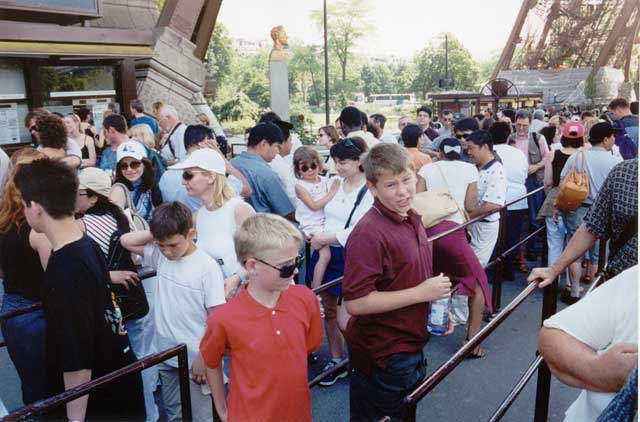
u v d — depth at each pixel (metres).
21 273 2.60
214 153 3.26
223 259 3.20
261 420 2.20
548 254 5.59
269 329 2.20
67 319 2.20
